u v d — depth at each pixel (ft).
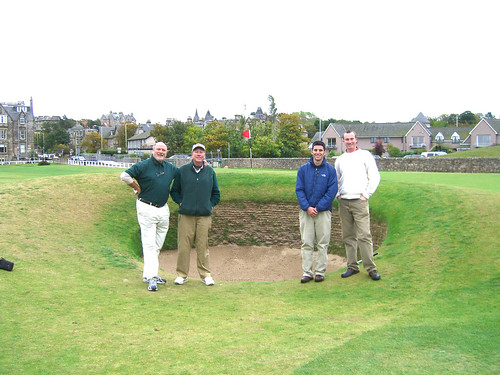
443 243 32.50
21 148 290.15
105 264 32.30
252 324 20.56
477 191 42.50
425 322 20.11
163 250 51.01
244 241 55.01
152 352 16.76
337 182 28.84
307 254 29.68
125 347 17.24
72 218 42.52
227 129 224.53
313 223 29.45
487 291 23.91
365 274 30.04
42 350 16.67
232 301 25.08
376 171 28.40
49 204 44.04
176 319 21.24
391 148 213.87
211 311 22.86
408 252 32.63
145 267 27.32
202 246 29.71
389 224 40.93
